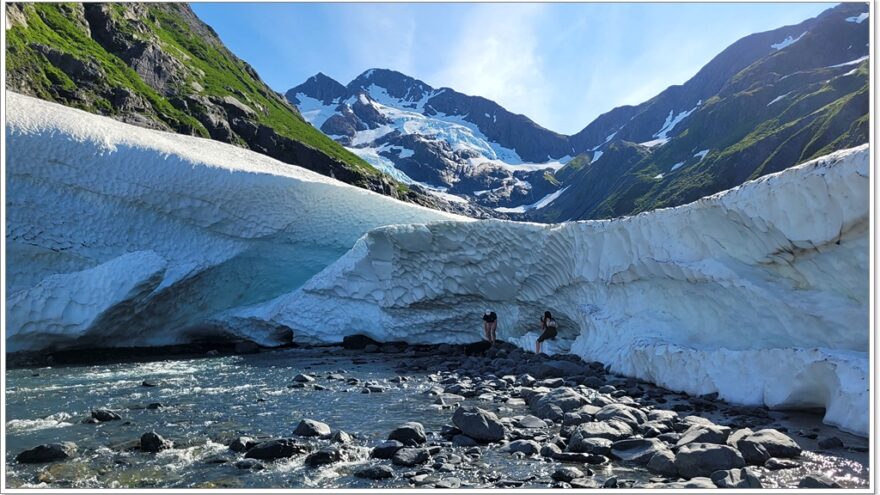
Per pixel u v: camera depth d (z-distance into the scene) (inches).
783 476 202.2
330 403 360.8
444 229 654.5
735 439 234.7
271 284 835.4
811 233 319.0
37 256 669.3
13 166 656.4
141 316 674.8
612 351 466.9
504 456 237.9
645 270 461.7
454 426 275.7
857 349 302.2
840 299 318.0
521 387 390.9
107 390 417.1
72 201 691.4
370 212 878.4
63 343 612.4
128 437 278.4
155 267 633.0
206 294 758.5
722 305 391.9
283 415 326.0
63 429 295.7
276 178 789.9
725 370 341.7
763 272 370.3
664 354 389.4
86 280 613.9
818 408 296.2
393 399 373.1
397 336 722.2
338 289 749.3
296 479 213.5
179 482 211.5
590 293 553.9
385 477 213.9
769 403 308.3
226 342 791.7
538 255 607.2
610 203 5743.1
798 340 337.4
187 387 429.1
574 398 320.5
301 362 583.2
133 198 718.5
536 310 645.9
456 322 706.8
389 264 714.2
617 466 222.5
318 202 835.4
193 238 759.1
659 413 289.6
